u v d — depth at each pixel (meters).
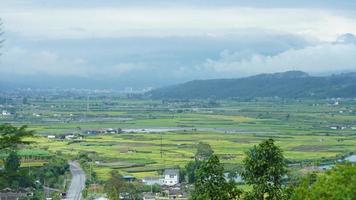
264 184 88.81
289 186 89.62
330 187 69.75
